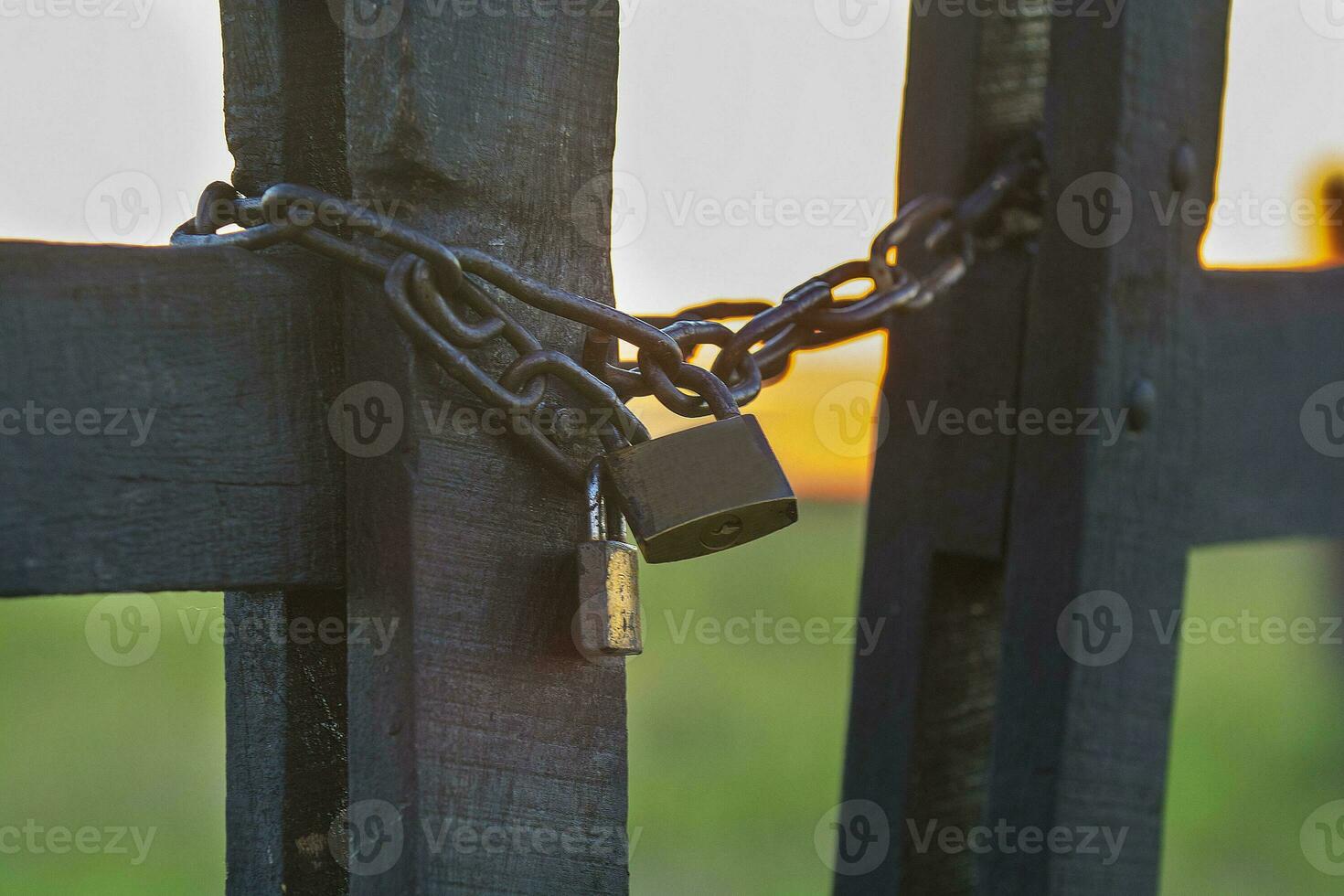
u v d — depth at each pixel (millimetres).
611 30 1463
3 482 1384
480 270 1421
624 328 1439
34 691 4434
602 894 1468
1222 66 1579
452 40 1425
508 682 1446
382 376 1433
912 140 1632
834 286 1568
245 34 1477
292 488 1438
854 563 6406
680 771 3969
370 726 1442
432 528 1430
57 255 1393
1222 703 5043
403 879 1433
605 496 1447
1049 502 1558
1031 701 1562
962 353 1610
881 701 1646
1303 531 1647
